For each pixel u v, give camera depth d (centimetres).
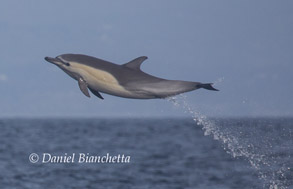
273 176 7475
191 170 9525
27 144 17475
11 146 16362
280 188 7119
